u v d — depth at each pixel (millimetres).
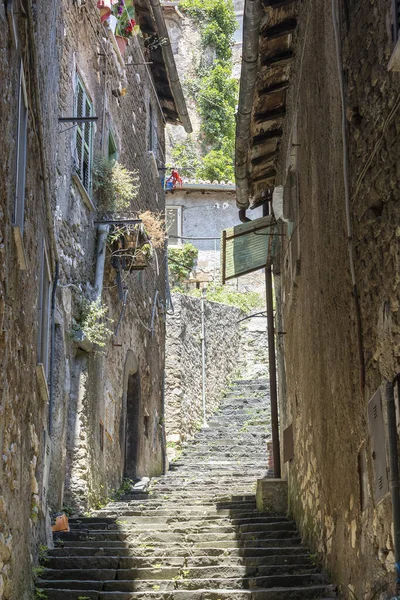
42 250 7945
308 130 8594
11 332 5660
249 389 24797
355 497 6211
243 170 11391
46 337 8625
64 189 11102
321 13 7484
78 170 12055
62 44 11227
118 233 13164
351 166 6059
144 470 16141
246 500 12523
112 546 9109
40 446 7832
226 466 18125
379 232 5363
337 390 6961
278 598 7195
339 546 6969
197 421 22156
